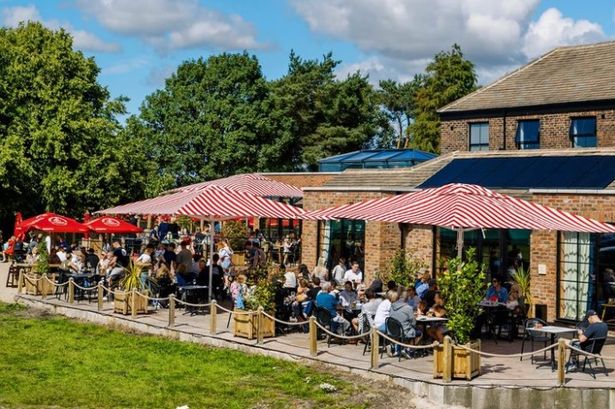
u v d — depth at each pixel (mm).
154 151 64438
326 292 19906
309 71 78125
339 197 30547
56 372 17812
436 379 15812
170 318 22031
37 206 47344
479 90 35469
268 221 45469
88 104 47812
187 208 23000
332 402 15484
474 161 30031
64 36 49281
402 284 23281
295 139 72375
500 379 15820
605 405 15391
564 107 31078
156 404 15414
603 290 22672
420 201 19391
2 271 36375
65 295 27328
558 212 19297
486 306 19812
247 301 20781
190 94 65562
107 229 30453
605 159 26312
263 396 15906
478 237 26750
